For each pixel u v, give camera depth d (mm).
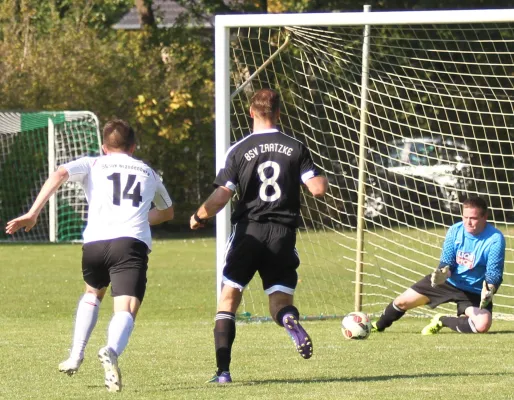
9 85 78938
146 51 85562
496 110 69500
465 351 25969
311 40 39844
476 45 73688
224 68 34594
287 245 20172
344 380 20938
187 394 19000
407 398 18375
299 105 53469
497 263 29875
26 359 24500
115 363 18172
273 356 25031
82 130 76312
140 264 19578
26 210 77750
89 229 19812
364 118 37688
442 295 30938
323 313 38250
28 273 52562
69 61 79688
